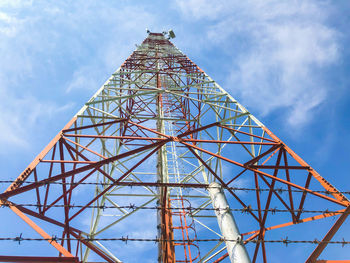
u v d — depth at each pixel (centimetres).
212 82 2084
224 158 1292
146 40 3756
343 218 964
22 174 1012
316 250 962
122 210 1691
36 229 881
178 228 1562
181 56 2858
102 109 1764
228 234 1123
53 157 1229
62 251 855
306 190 1129
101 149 1728
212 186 1347
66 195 1183
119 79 2094
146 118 1936
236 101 1709
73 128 1354
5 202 918
